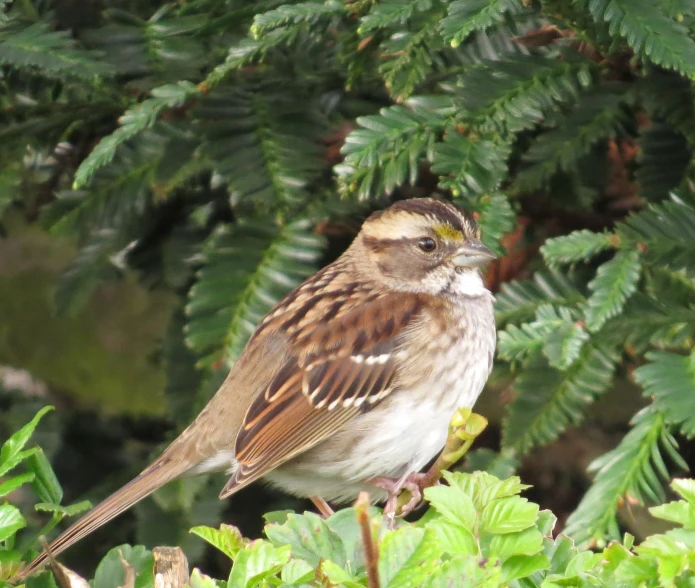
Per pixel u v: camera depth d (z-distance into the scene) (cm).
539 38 830
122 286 1198
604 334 785
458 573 444
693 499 482
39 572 542
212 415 825
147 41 865
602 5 711
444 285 866
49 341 1171
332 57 900
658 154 854
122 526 961
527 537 478
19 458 511
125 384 1145
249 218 838
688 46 682
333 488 863
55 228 873
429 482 570
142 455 1037
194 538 840
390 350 838
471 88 771
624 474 733
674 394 727
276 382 822
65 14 949
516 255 959
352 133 747
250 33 802
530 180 814
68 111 891
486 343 860
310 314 848
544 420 777
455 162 747
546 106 773
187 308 811
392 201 970
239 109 848
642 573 464
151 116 760
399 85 765
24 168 926
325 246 859
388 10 712
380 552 445
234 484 789
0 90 886
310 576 455
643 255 771
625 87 829
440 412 846
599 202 964
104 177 873
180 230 938
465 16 690
